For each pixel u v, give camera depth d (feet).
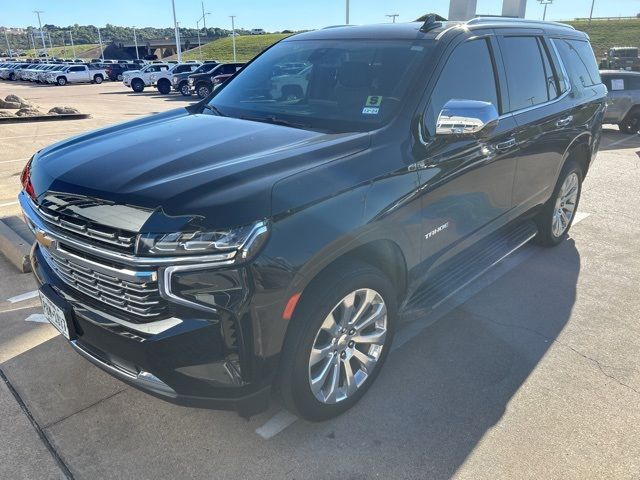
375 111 9.87
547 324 12.53
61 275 8.40
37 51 453.17
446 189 10.25
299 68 11.76
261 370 7.57
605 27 261.24
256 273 7.02
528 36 13.67
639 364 11.05
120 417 9.29
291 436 8.90
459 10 24.23
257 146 8.69
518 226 14.96
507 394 10.02
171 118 11.20
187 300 6.97
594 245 17.65
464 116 9.10
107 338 7.63
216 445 8.70
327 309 8.11
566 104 14.98
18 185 23.48
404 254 9.60
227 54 295.28
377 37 11.57
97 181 7.61
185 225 6.80
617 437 8.99
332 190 7.93
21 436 8.81
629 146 39.70
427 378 10.45
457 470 8.27
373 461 8.41
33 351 11.09
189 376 7.35
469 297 13.80
